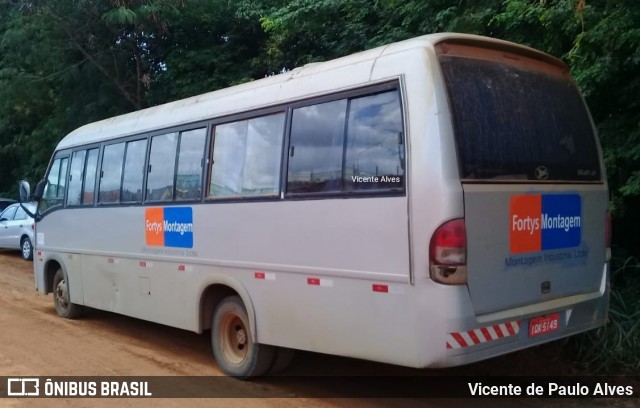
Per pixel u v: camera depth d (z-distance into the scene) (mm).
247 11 12938
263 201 5633
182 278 6707
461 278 4195
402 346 4430
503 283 4473
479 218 4336
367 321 4676
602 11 6660
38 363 6840
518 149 4762
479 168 4445
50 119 16375
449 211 4191
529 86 5066
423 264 4258
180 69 13680
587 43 6453
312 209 5133
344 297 4855
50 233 9594
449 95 4422
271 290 5562
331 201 4961
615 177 7180
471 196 4301
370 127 4719
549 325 4820
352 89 4887
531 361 6188
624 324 6223
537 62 5270
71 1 13250
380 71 4695
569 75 5547
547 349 6293
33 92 15539
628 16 6160
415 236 4316
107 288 8156
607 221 5535
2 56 16703
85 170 8758
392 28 10102
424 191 4273
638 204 7734
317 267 5082
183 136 6828
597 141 5590
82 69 14922
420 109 4375
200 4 13430
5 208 19031
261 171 5727
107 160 8234
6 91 15492
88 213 8555
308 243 5168
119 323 8984
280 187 5465
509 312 4500
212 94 6656
